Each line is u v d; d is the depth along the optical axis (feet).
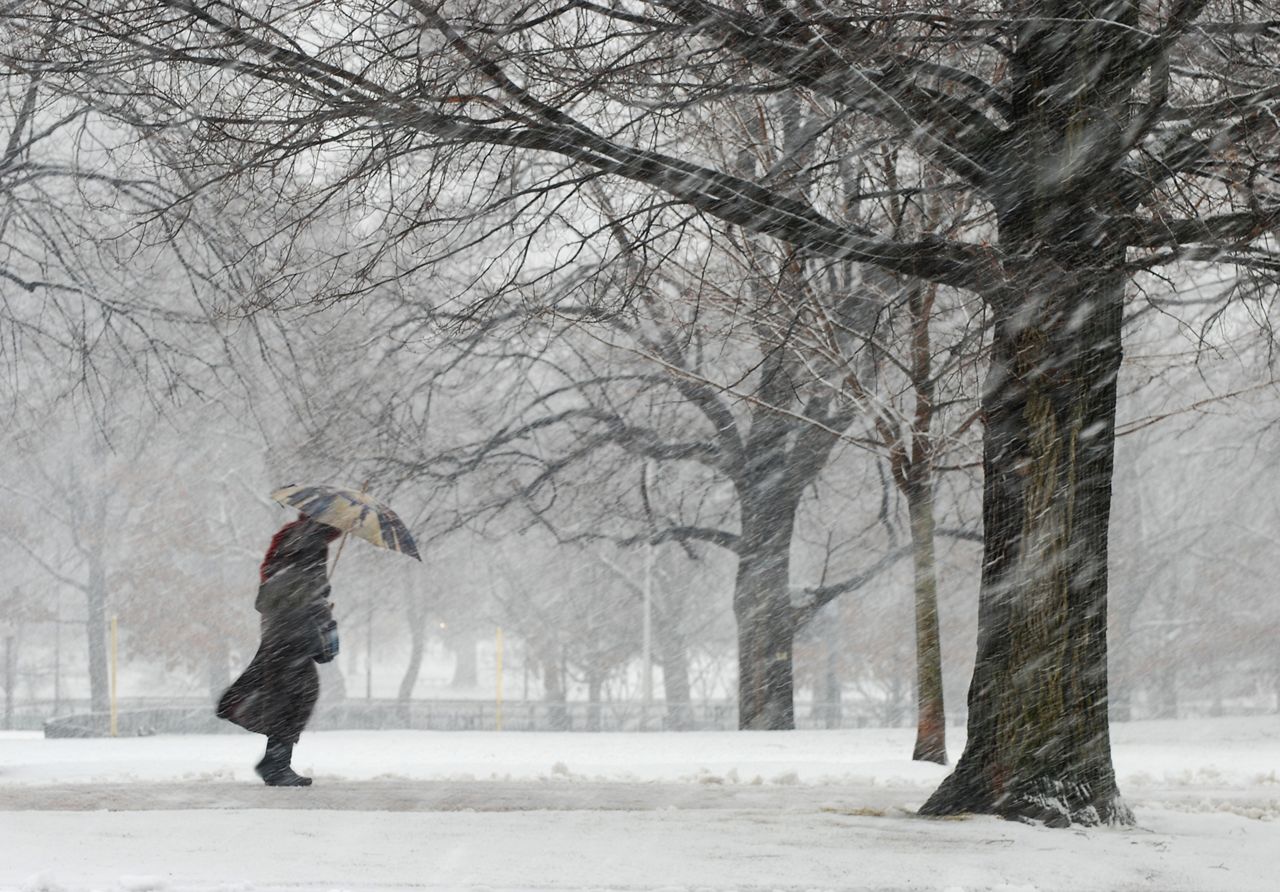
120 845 90.48
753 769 181.16
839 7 119.75
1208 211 142.92
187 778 160.15
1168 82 126.41
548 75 121.60
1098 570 115.14
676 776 168.14
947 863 88.53
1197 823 113.50
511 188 142.92
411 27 113.19
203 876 79.56
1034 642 114.42
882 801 133.28
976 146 119.75
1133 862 91.25
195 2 118.62
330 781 149.38
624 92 126.00
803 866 86.22
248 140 121.19
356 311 256.11
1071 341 114.21
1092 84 111.96
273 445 334.03
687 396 305.32
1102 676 115.14
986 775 115.65
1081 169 112.47
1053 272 113.50
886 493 334.03
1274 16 130.00
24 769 183.01
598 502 355.15
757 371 302.86
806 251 126.93
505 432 325.01
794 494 322.75
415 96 114.01
